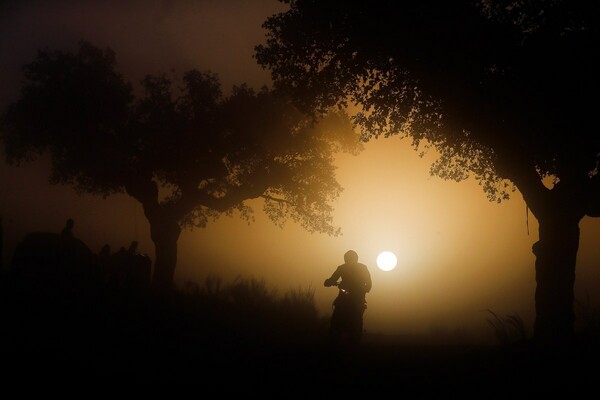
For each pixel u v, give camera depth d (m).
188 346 10.70
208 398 6.97
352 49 13.08
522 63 11.55
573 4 11.20
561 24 11.41
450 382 8.89
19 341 9.10
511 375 9.35
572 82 11.27
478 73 11.81
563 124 11.52
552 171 13.41
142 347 10.01
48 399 6.23
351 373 9.48
